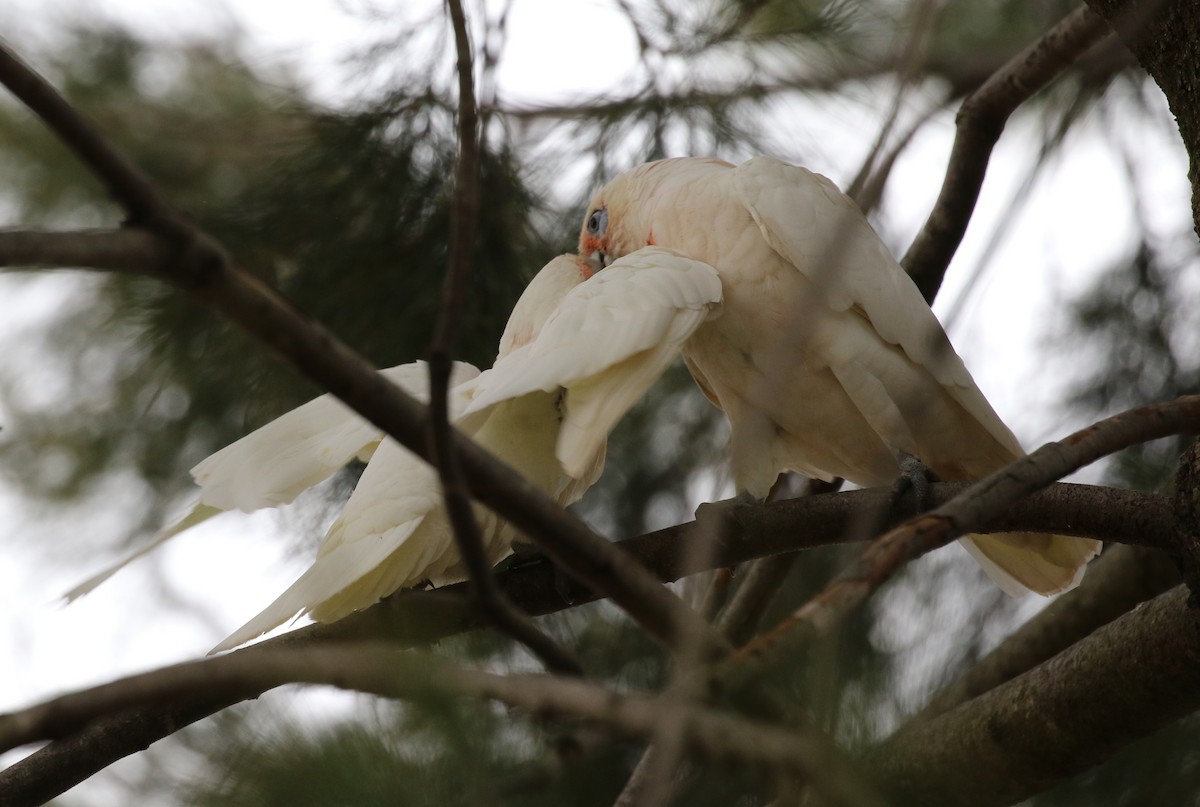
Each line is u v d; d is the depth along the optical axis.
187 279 3.38
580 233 8.40
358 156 7.79
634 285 6.31
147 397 9.15
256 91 9.01
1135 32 5.58
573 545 3.81
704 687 3.36
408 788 3.30
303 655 3.36
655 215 7.74
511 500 3.80
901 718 3.84
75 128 3.22
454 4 3.69
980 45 9.14
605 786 4.61
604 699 3.27
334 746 3.39
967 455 7.43
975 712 6.14
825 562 5.96
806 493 8.61
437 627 5.85
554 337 5.95
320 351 3.56
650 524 9.25
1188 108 5.61
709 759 3.23
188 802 3.48
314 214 7.79
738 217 7.35
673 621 3.88
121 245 3.28
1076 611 7.70
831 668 3.44
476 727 3.43
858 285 7.09
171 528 6.02
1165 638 5.68
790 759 3.22
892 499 6.69
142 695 3.38
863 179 3.99
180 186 8.52
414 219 7.82
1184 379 9.20
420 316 7.69
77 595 5.57
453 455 3.60
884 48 8.36
